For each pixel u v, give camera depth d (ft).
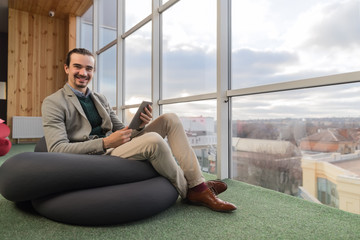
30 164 3.90
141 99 12.21
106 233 3.62
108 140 4.32
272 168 6.46
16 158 4.14
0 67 22.30
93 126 5.26
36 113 19.49
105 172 4.01
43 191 3.89
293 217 4.33
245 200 5.27
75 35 19.81
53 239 3.42
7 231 3.66
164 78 10.54
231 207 4.44
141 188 4.09
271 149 6.46
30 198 4.01
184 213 4.42
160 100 10.45
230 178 7.48
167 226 3.88
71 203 3.80
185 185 4.79
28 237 3.48
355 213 4.68
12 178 3.91
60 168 3.84
